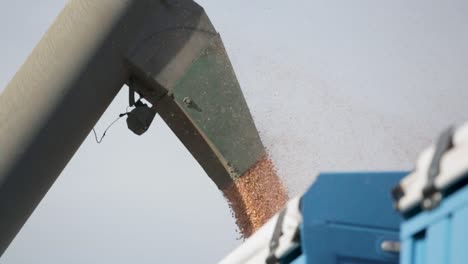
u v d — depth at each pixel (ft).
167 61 69.51
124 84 70.79
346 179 31.58
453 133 24.30
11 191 67.46
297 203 32.71
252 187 69.36
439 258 24.36
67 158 69.87
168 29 69.92
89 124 69.67
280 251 32.58
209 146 70.38
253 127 69.87
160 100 70.79
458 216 23.65
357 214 31.24
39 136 67.87
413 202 25.32
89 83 68.54
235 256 37.11
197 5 70.85
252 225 69.10
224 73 70.08
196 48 69.97
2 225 67.72
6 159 67.31
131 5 69.05
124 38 69.10
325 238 31.07
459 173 23.21
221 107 69.82
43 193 69.51
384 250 30.86
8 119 67.82
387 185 31.45
